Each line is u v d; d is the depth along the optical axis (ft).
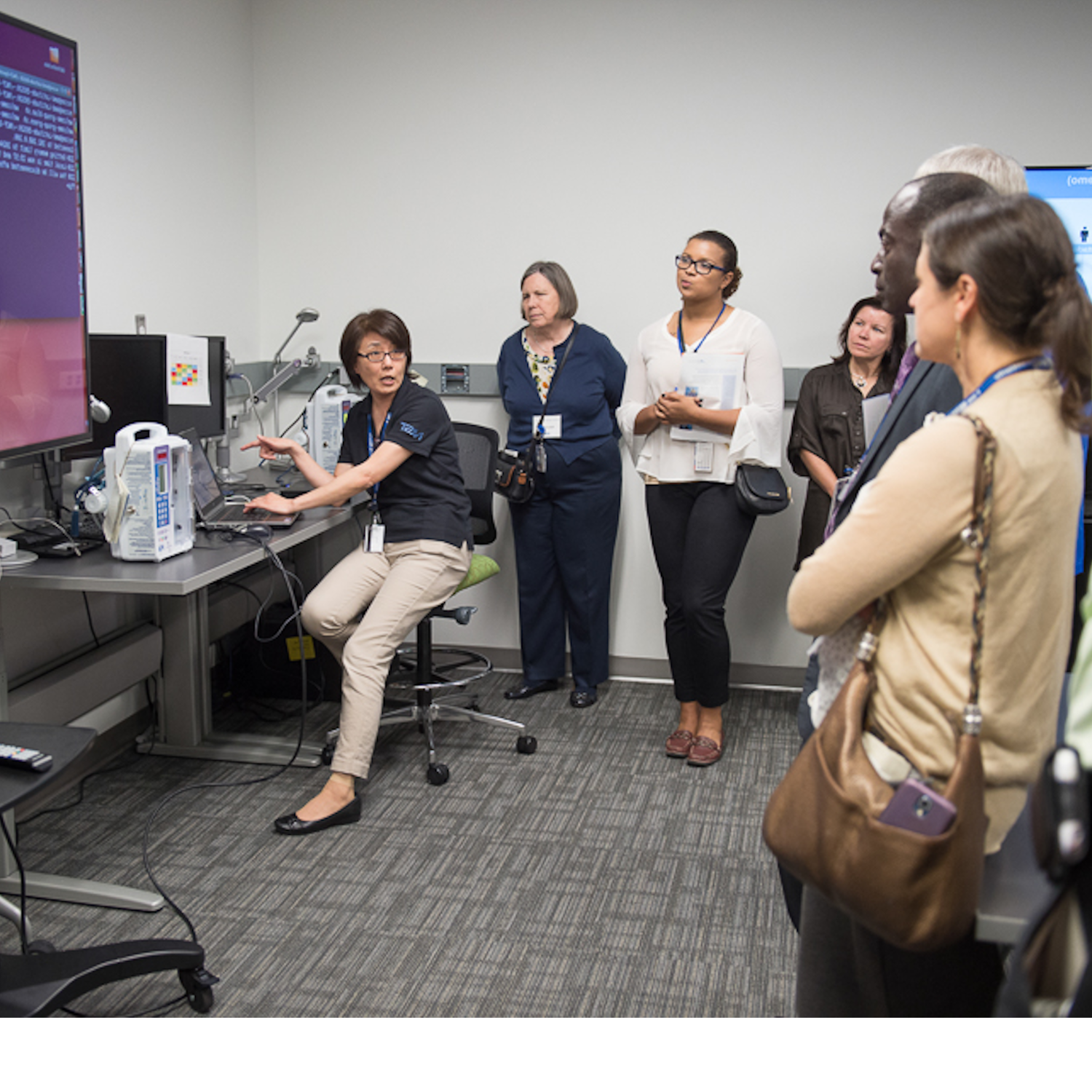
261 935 6.95
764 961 6.73
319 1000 6.26
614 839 8.38
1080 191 9.71
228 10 11.66
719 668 9.87
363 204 12.28
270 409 12.83
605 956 6.77
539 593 11.58
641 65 11.34
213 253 11.57
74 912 7.22
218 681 11.68
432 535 9.15
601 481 11.14
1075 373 3.46
